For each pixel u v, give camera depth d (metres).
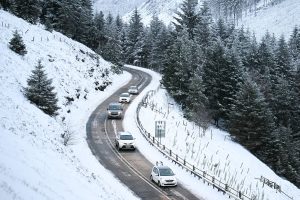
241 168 42.19
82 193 17.55
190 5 102.00
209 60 66.81
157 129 39.66
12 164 15.18
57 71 56.50
